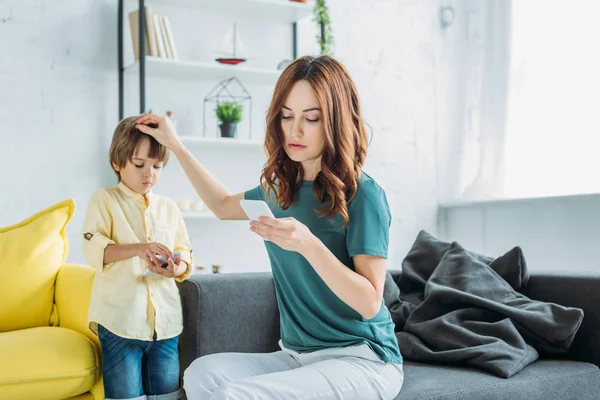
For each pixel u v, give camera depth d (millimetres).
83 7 3340
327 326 1530
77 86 3326
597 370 1891
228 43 3527
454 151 4238
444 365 1898
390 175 4125
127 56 3412
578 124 3441
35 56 3244
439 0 4250
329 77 1474
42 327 2154
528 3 3758
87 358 1955
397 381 1526
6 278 2189
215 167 3701
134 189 2037
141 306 1939
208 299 1961
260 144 3570
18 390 1832
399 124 4152
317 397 1378
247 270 3744
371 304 1423
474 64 4203
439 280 2207
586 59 3408
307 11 3688
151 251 1878
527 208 3543
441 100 4270
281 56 3854
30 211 3229
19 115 3213
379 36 4098
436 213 4242
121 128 2010
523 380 1735
